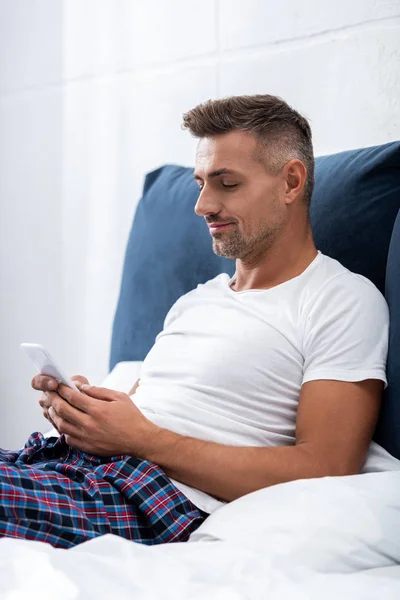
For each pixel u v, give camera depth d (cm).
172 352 194
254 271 196
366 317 179
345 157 213
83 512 156
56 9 335
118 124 317
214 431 176
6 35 354
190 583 126
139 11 306
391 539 148
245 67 275
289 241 193
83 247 333
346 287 183
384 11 238
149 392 189
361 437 168
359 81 245
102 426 170
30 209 351
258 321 186
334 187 208
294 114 195
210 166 188
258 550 145
